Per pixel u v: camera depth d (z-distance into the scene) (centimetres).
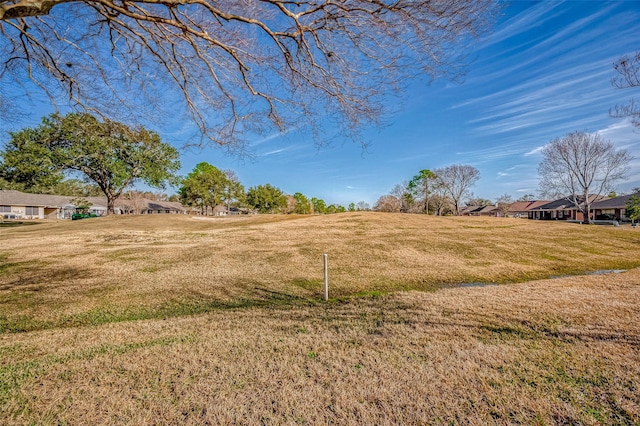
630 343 380
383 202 6159
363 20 330
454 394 278
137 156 2052
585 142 3803
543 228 2228
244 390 285
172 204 6594
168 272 955
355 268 1025
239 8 362
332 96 409
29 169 2383
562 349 365
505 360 339
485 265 1097
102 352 373
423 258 1193
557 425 238
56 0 273
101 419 245
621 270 1084
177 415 250
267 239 1658
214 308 625
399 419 245
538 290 698
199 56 400
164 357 352
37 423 240
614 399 267
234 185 5250
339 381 299
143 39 409
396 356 351
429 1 298
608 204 4500
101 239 1697
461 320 478
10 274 912
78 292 736
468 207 7931
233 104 450
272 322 488
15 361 352
